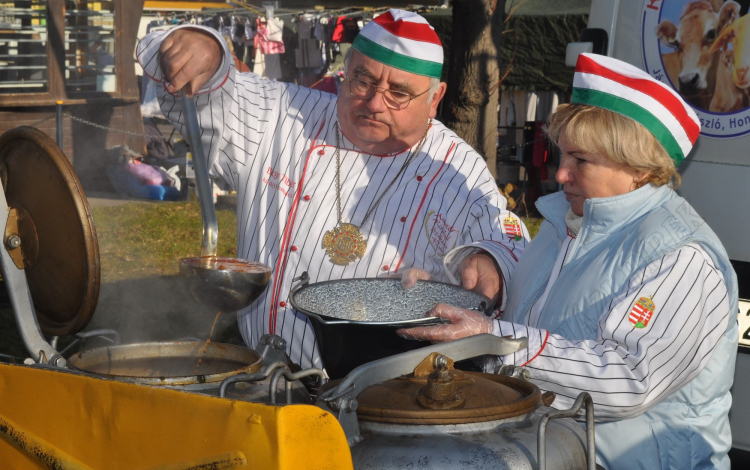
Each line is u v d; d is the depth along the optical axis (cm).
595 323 161
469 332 145
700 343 152
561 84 895
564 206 188
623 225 166
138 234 794
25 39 1045
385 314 184
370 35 217
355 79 221
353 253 228
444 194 236
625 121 157
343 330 145
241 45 1234
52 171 154
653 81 159
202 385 134
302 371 126
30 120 1056
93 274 153
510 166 976
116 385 123
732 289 161
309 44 1191
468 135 640
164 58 214
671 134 159
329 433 107
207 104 236
